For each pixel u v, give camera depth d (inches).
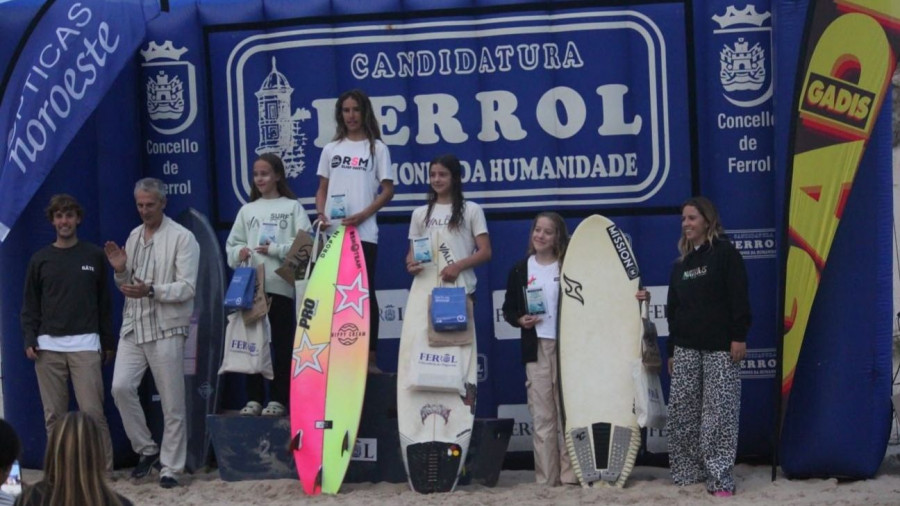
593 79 337.7
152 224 326.0
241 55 349.4
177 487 318.3
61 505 162.7
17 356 346.0
